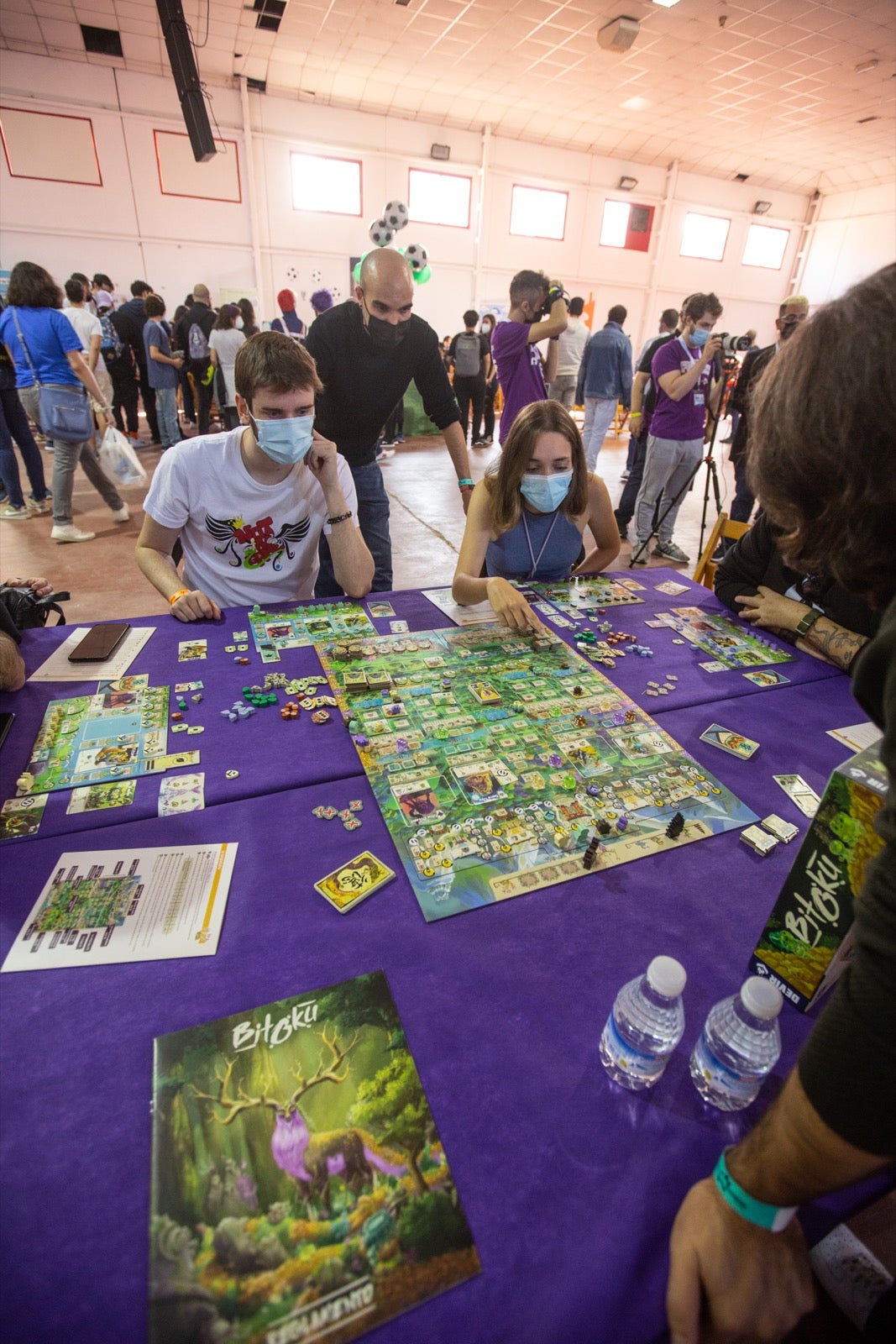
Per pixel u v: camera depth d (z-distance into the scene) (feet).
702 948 2.67
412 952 2.58
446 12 23.30
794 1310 1.68
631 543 15.25
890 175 38.88
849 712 4.40
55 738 3.74
